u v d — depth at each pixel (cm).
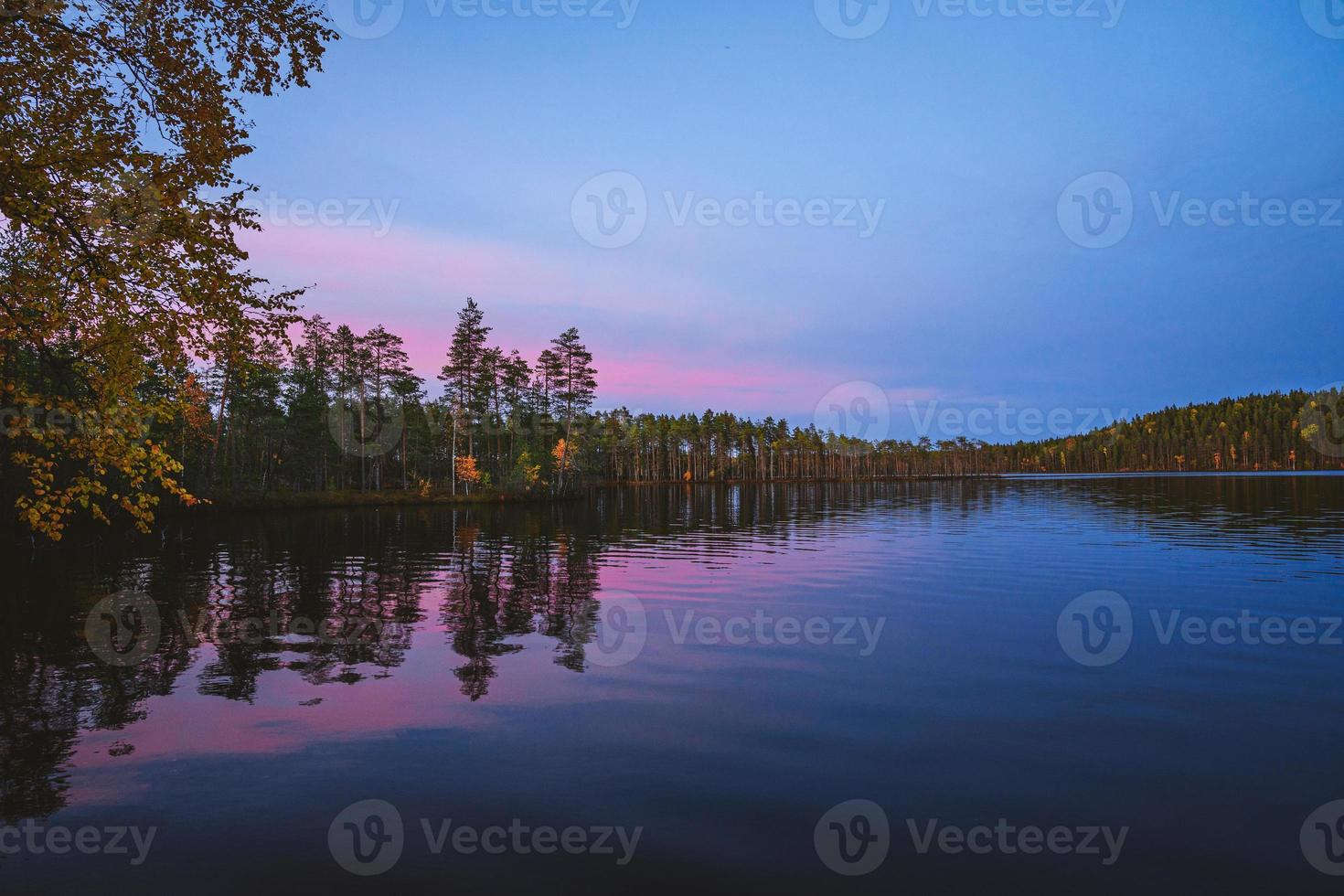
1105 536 2608
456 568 1922
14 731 699
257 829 506
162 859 467
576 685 848
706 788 570
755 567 1900
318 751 649
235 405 5247
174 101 747
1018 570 1778
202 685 853
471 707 769
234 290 762
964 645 1034
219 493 4500
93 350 747
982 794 560
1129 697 795
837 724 712
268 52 771
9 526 2139
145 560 2116
